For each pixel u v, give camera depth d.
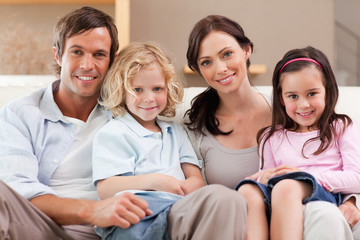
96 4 3.31
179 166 1.59
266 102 1.75
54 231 1.20
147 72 1.54
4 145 1.41
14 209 1.12
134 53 1.59
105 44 1.56
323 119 1.54
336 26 4.21
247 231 1.23
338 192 1.41
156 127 1.66
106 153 1.48
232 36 1.62
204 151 1.71
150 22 3.67
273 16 3.71
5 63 3.27
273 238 1.20
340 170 1.48
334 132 1.52
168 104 1.66
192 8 3.68
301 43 3.71
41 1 3.26
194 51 1.63
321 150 1.51
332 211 1.16
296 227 1.18
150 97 1.54
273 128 1.62
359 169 1.42
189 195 1.19
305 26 3.71
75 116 1.61
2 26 3.28
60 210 1.21
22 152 1.41
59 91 1.60
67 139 1.54
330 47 3.71
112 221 1.16
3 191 1.10
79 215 1.19
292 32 3.71
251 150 1.66
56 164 1.51
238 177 1.64
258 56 3.71
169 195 1.36
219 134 1.71
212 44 1.59
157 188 1.40
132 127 1.57
